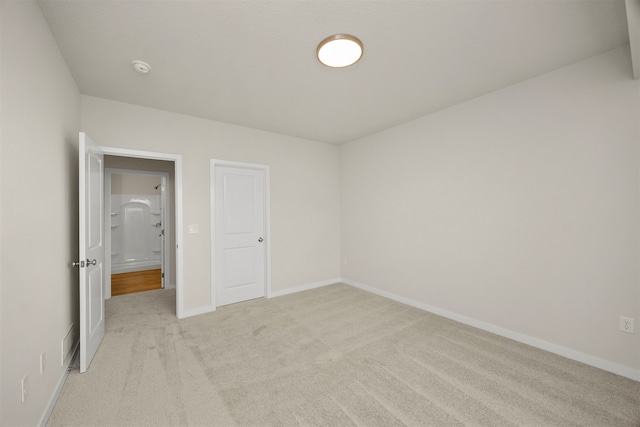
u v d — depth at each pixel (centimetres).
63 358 194
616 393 180
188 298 323
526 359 222
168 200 449
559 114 230
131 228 616
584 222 218
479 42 194
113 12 160
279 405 170
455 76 242
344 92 271
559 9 162
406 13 164
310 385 190
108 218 398
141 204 627
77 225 240
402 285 368
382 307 348
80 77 236
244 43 192
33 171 146
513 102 257
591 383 190
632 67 184
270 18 168
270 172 397
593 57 212
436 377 199
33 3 147
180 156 322
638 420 156
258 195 393
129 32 179
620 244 202
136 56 207
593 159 213
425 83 254
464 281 298
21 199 132
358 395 179
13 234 124
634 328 196
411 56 211
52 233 175
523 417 159
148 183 636
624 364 200
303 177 433
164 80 244
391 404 171
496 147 270
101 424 154
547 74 236
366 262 427
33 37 148
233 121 351
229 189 366
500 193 267
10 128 122
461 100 292
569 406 168
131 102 290
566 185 227
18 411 127
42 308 157
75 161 239
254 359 224
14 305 124
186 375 201
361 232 435
